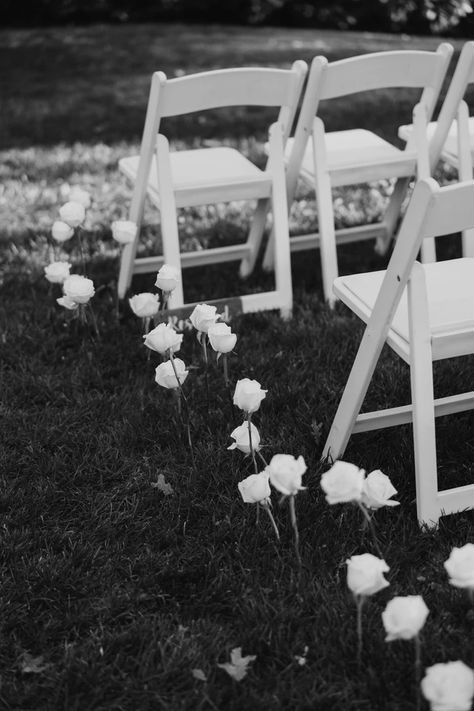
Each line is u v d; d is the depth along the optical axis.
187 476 2.58
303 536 2.31
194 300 3.74
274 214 3.42
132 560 2.30
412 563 2.24
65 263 3.29
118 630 2.11
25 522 2.45
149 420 2.83
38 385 3.05
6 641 2.06
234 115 6.61
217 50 8.44
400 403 2.88
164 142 3.22
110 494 2.55
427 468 2.27
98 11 11.28
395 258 2.12
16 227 4.53
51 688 1.94
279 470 1.94
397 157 3.53
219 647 2.01
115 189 5.08
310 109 3.31
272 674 1.95
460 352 2.23
